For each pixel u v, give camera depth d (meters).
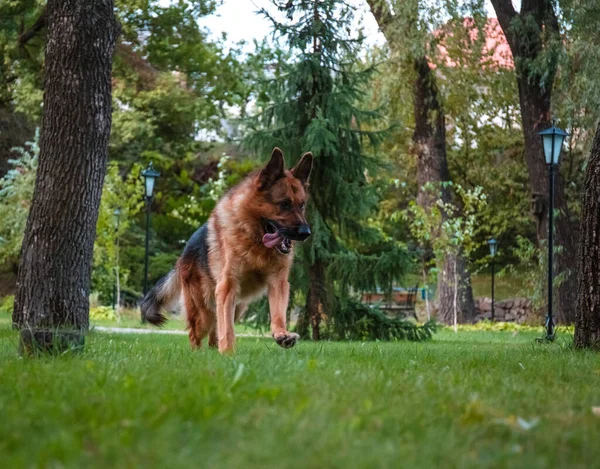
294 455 2.52
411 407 3.45
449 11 23.08
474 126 29.03
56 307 9.41
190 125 35.19
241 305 8.23
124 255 28.86
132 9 25.25
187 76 31.55
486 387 4.32
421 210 20.36
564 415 3.47
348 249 15.28
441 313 25.83
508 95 26.53
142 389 3.65
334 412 3.21
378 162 15.09
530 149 22.67
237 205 7.37
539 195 22.41
